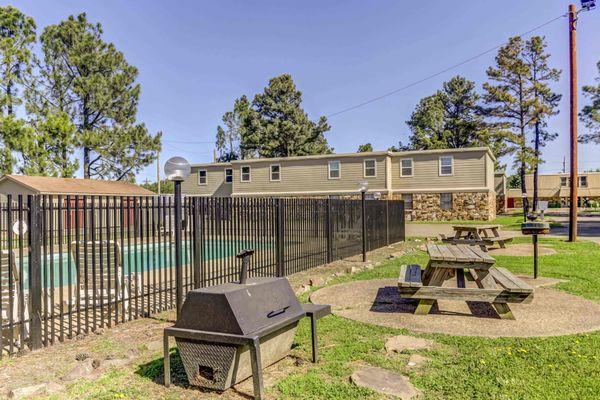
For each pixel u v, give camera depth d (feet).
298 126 136.56
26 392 10.01
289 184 91.71
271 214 26.32
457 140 144.15
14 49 74.54
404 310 17.65
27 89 82.07
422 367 11.27
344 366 11.49
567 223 73.72
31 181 66.23
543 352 12.08
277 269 26.40
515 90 114.62
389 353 12.46
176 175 15.58
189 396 9.86
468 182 79.87
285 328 11.64
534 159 109.50
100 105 91.86
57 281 28.22
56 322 17.48
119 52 95.55
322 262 31.58
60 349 13.62
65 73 90.89
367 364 11.62
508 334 14.01
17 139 67.31
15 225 19.80
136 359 12.42
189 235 20.92
